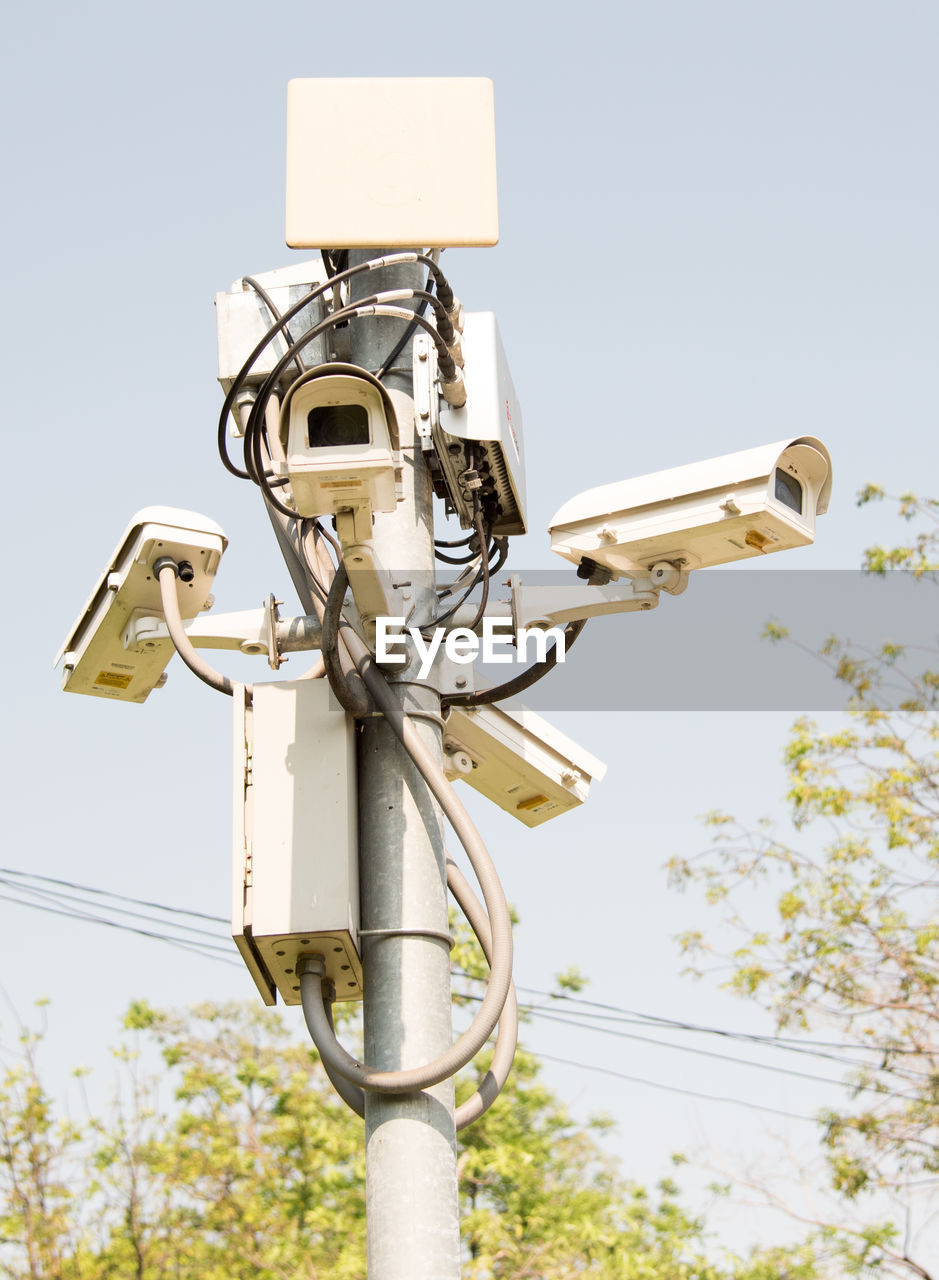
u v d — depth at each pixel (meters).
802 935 12.20
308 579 4.44
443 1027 3.84
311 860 3.87
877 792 12.45
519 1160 14.49
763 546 4.29
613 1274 13.54
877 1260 11.35
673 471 4.30
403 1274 3.52
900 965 12.00
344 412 3.61
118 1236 13.84
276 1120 15.03
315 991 3.84
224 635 4.37
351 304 4.09
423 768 3.90
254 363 4.52
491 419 4.16
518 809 5.61
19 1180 13.41
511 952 3.75
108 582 4.65
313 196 4.00
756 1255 13.04
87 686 5.04
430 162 4.04
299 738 4.04
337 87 4.09
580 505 4.36
